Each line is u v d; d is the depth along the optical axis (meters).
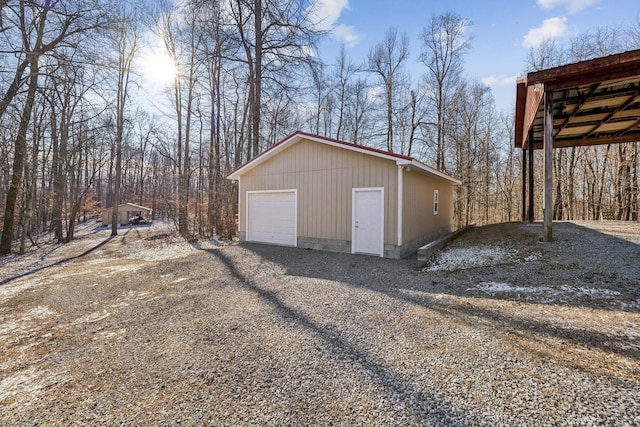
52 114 16.12
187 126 16.95
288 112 18.09
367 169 8.34
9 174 14.12
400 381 2.51
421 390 2.37
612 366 2.51
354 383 2.53
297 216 9.78
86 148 16.95
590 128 10.08
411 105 21.03
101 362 3.18
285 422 2.09
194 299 5.27
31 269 9.36
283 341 3.41
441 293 4.91
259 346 3.31
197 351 3.28
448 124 19.66
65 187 18.14
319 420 2.09
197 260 8.80
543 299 4.23
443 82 19.97
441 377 2.53
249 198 11.16
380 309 4.32
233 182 15.71
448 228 13.37
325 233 9.12
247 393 2.46
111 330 4.09
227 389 2.53
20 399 2.58
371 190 8.27
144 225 28.44
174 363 3.04
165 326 4.10
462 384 2.40
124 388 2.64
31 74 9.22
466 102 20.20
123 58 18.23
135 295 5.73
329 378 2.62
